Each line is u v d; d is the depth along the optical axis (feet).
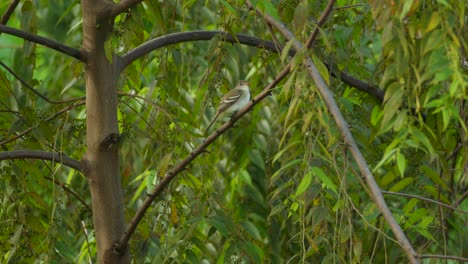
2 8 38.65
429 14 21.86
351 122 32.71
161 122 33.45
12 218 31.07
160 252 30.19
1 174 31.30
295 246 41.98
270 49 32.68
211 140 29.07
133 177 44.27
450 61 21.30
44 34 47.60
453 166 33.99
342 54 34.01
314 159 25.14
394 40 22.12
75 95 45.24
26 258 31.55
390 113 22.21
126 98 37.40
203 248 30.48
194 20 43.86
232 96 41.68
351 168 24.76
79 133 33.12
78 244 41.70
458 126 28.73
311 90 25.41
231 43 32.53
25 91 33.01
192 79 44.98
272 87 27.71
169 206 31.22
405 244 23.17
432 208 32.45
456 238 38.17
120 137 30.30
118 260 30.50
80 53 29.84
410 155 30.40
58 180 30.53
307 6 25.75
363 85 33.30
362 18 33.94
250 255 29.30
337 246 25.70
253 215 43.27
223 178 44.21
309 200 24.81
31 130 31.58
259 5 31.63
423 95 24.66
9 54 47.21
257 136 42.27
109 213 30.40
